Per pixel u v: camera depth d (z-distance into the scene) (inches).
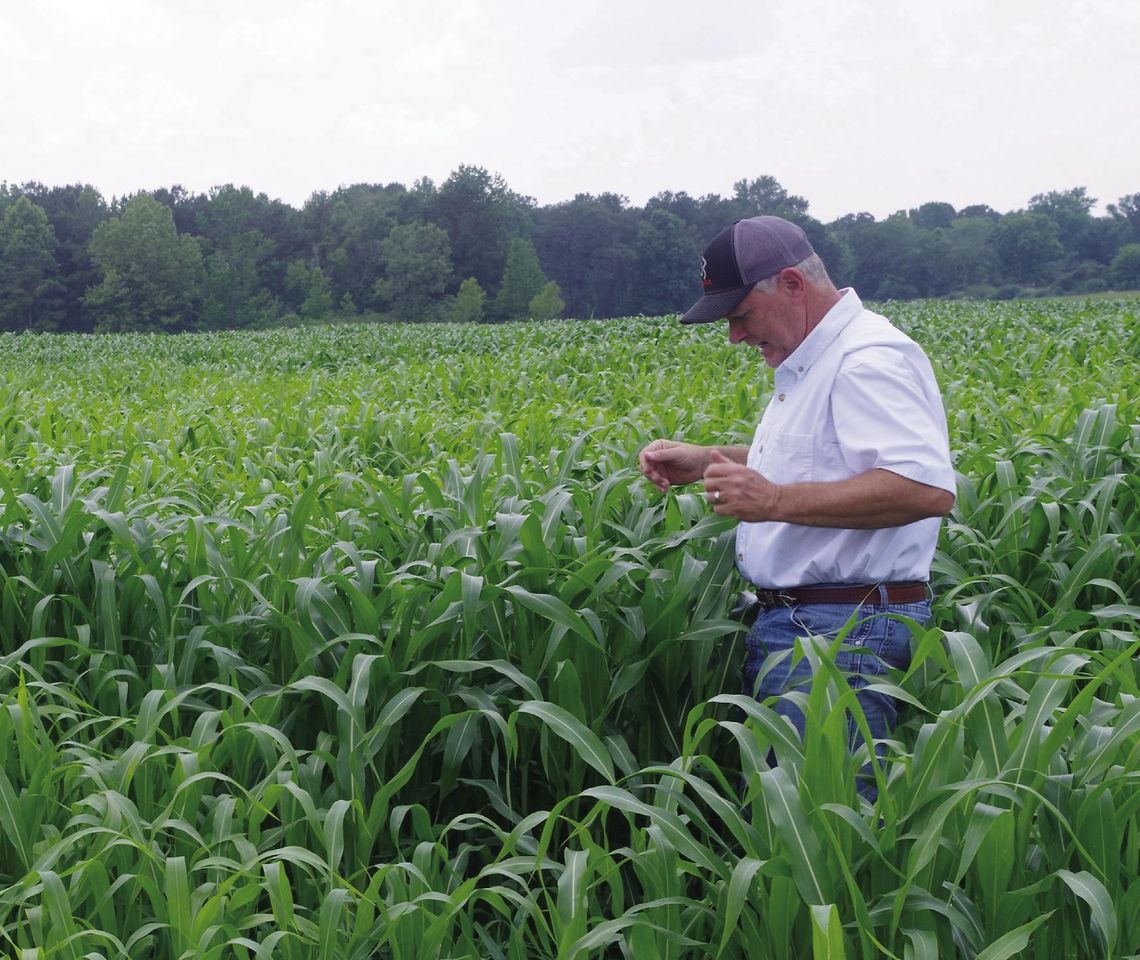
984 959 86.5
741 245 126.4
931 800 95.7
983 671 104.5
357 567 150.9
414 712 143.9
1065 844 96.8
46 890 100.7
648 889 105.5
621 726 148.2
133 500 212.5
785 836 91.1
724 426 275.9
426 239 5452.8
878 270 6658.5
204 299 5142.7
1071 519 167.3
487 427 304.7
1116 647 142.7
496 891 106.7
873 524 119.8
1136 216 6939.0
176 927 101.9
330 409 382.3
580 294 6225.4
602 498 165.5
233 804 117.6
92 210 5871.1
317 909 119.7
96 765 121.3
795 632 131.0
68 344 1439.5
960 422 273.1
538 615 145.9
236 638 159.5
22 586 167.0
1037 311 1032.8
